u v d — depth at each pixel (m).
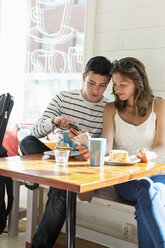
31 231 2.28
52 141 2.71
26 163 1.52
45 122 2.15
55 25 3.18
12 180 2.39
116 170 1.45
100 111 2.40
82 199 1.74
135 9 2.48
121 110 2.16
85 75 2.32
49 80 3.25
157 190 1.64
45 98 3.29
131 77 2.03
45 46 3.26
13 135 2.92
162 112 2.09
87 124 2.40
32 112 3.38
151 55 2.42
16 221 2.49
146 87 2.10
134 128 2.11
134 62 2.09
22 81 3.46
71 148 1.93
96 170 1.43
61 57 3.14
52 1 3.18
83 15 2.97
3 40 3.60
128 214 2.40
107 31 2.62
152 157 1.82
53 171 1.35
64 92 2.47
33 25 3.35
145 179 1.66
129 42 2.52
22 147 2.15
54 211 1.76
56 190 1.77
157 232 1.51
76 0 3.01
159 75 2.39
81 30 2.99
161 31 2.38
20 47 3.47
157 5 2.39
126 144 2.14
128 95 2.07
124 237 2.37
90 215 2.60
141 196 1.60
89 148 1.55
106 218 2.52
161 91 2.38
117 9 2.56
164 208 1.59
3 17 3.56
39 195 2.67
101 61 2.21
